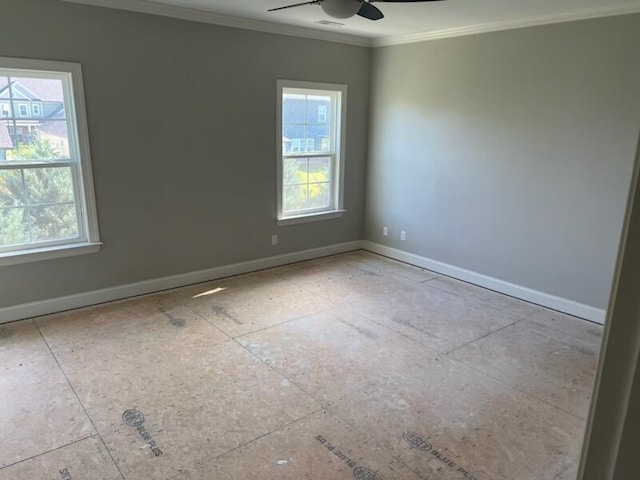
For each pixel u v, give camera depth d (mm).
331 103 5621
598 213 3971
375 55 5633
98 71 3861
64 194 3959
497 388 3057
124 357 3350
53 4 3570
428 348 3572
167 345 3537
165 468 2322
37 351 3404
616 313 477
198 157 4586
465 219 4996
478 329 3916
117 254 4277
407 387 3049
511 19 4195
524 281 4574
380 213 5965
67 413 2723
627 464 491
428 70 5078
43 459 2369
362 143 5930
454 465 2375
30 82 3662
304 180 5582
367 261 5762
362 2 2844
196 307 4246
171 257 4629
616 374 486
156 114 4242
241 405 2830
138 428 2609
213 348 3506
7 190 3699
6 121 3623
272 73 4898
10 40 3453
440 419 2732
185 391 2961
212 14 4301
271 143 5082
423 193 5383
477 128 4727
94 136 3949
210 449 2457
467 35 4652
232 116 4723
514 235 4590
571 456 2445
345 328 3883
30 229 3855
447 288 4879
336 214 5863
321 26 4809
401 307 4352
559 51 4004
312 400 2891
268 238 5328
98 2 3738
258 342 3611
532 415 2783
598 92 3824
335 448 2480
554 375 3225
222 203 4859
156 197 4402
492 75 4512
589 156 3955
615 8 3619
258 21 4594
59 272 4004
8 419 2658
